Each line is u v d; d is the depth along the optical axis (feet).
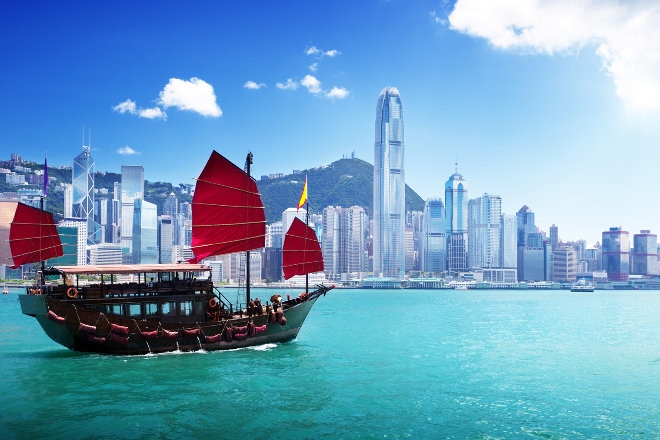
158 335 127.03
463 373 121.70
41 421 79.15
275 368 120.06
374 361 136.15
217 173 139.64
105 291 123.54
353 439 73.36
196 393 96.37
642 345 180.75
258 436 73.82
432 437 74.69
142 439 71.87
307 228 168.35
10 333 194.08
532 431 77.82
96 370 114.11
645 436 76.13
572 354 156.25
